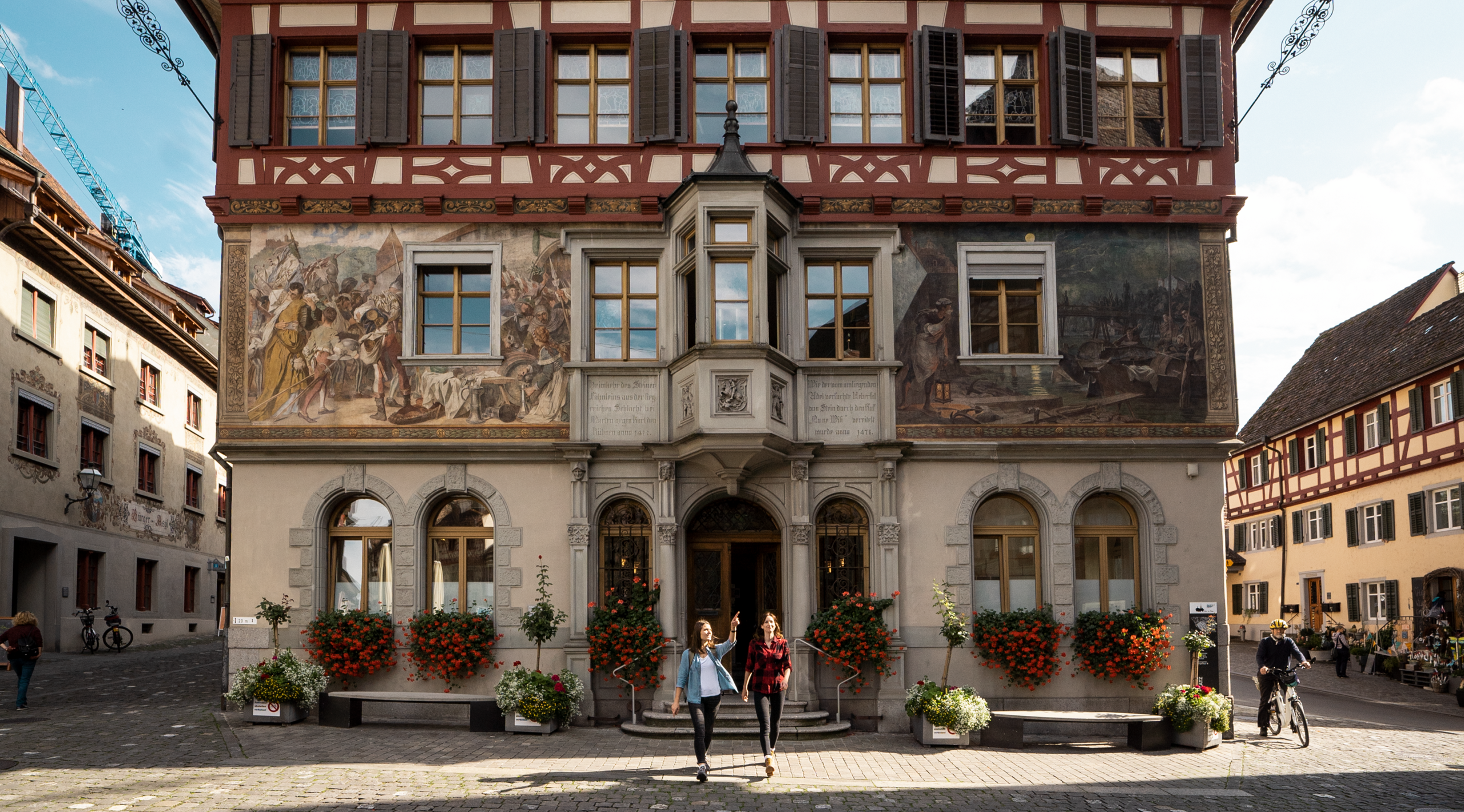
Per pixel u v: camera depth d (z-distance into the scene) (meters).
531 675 15.16
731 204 16.20
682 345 16.75
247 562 16.44
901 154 17.33
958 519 16.70
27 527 25.77
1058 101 17.39
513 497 16.62
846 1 17.50
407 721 15.93
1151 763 13.45
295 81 17.50
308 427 16.66
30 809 9.63
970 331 17.08
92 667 23.67
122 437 31.59
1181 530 16.72
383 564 16.70
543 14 17.41
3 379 24.86
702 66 17.62
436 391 16.77
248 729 14.75
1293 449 43.09
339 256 17.00
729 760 13.09
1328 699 24.23
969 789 11.45
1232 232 17.66
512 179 17.14
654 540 16.52
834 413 16.94
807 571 16.44
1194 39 17.59
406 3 17.38
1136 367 17.06
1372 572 36.12
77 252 27.22
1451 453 30.98
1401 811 10.68
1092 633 16.20
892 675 16.20
